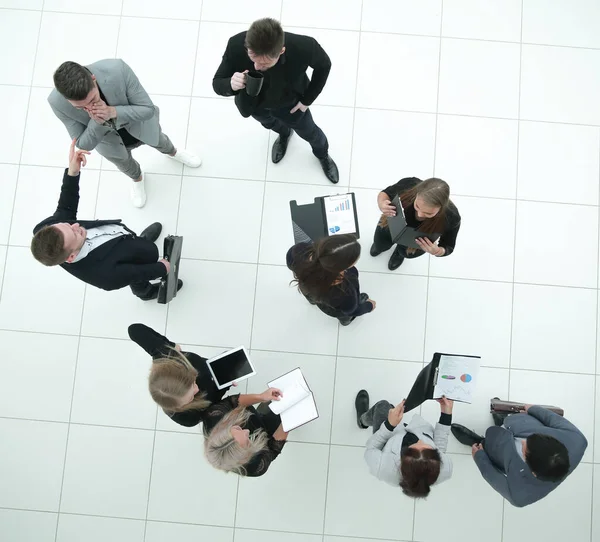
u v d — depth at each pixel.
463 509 3.21
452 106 3.55
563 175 3.50
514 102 3.56
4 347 3.33
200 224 3.45
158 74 3.59
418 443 2.38
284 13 3.62
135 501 3.23
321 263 2.13
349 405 3.29
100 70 2.43
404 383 3.31
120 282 2.62
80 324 3.36
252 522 3.22
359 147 3.52
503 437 2.67
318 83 2.59
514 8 3.64
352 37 3.61
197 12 3.63
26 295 3.38
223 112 3.56
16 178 3.48
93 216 3.45
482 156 3.51
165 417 3.29
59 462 3.26
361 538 3.21
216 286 3.40
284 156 3.50
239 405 2.52
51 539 3.21
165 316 3.37
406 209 2.48
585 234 3.45
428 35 3.61
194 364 2.63
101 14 3.63
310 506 3.22
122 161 3.00
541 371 3.32
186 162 3.44
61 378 3.32
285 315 3.37
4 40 3.60
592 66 3.59
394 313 3.36
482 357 3.33
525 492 2.55
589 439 3.26
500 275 3.40
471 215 3.46
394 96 3.56
